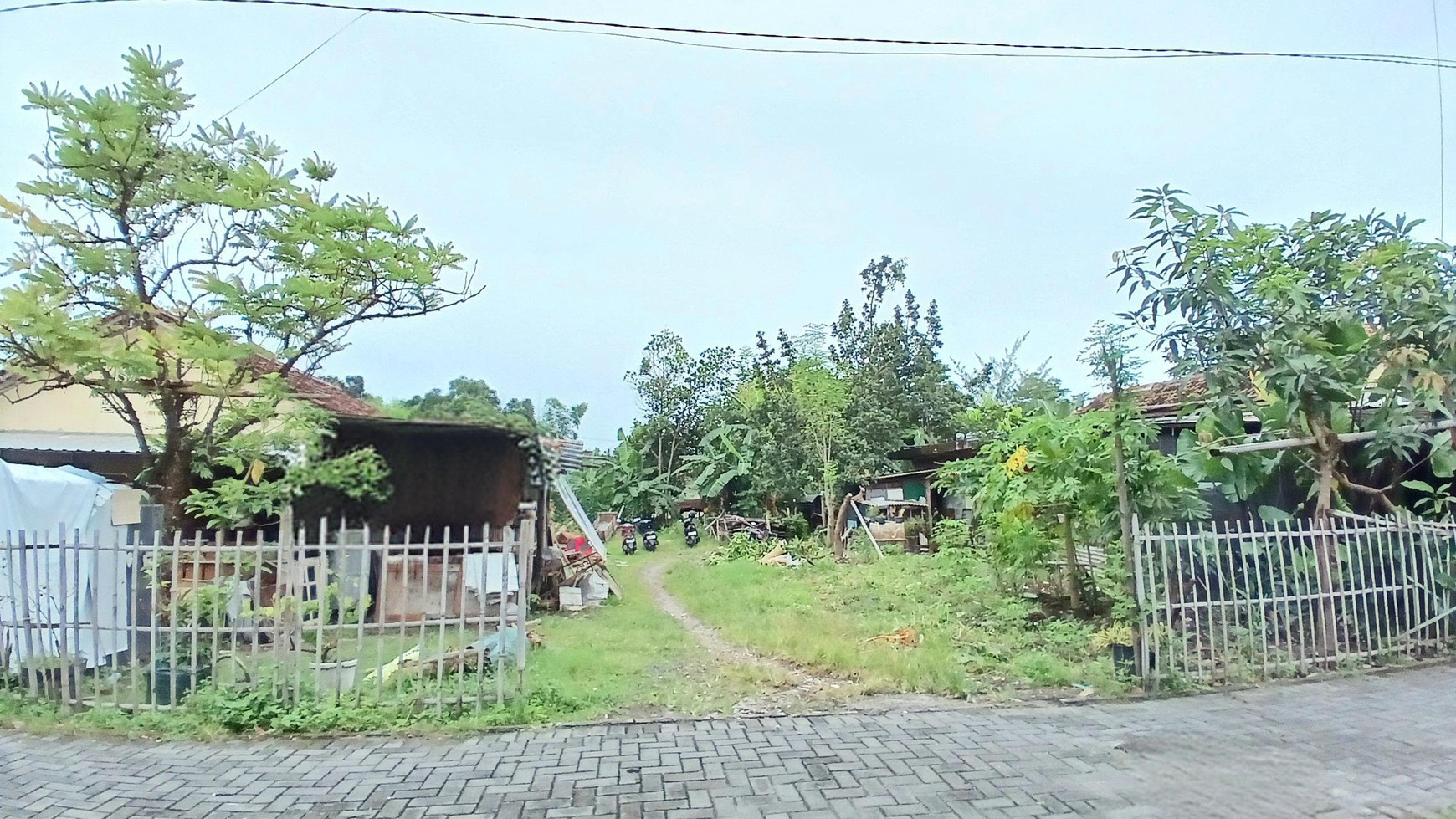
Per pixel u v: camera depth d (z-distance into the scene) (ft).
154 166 21.81
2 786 14.67
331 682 19.29
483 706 18.88
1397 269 25.59
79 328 20.52
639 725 18.48
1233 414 26.30
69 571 22.38
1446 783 14.29
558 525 41.75
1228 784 14.48
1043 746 16.78
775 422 80.48
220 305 22.24
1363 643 23.02
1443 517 28.14
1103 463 25.91
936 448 59.21
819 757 16.17
